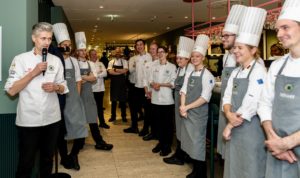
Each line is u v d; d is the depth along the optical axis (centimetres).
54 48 276
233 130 219
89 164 365
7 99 255
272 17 283
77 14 806
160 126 398
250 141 208
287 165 164
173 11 764
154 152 412
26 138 223
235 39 232
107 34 1415
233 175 221
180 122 356
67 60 322
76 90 333
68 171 340
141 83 515
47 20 607
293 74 161
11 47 255
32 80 220
